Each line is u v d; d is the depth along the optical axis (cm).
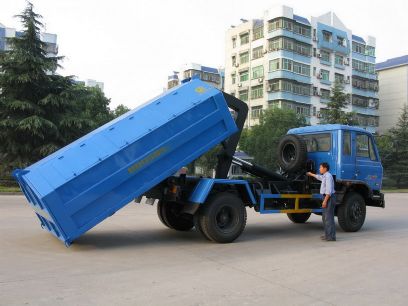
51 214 712
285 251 825
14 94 2742
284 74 5741
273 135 4459
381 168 1190
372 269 683
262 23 6134
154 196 923
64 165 744
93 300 499
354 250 850
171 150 831
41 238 888
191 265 688
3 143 2736
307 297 527
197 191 873
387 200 2770
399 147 5278
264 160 4394
